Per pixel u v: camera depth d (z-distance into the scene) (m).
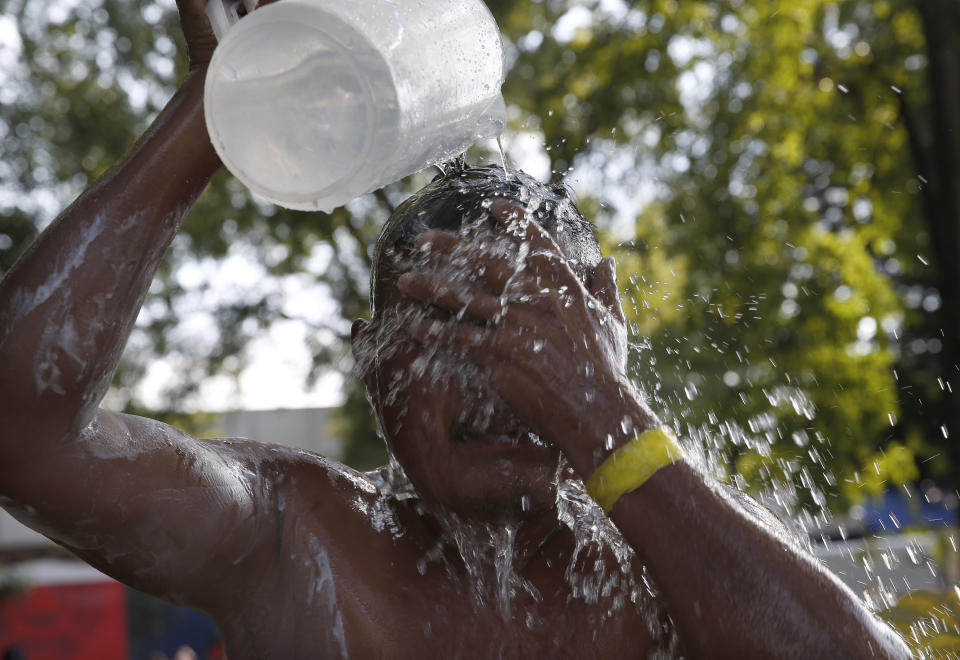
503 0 9.87
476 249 1.30
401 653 1.31
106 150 10.02
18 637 13.00
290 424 15.94
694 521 1.21
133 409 9.98
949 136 9.15
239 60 1.19
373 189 1.29
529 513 1.36
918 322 11.66
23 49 9.91
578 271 1.41
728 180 10.96
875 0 11.00
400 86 1.20
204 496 1.32
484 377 1.31
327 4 1.19
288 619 1.36
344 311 9.95
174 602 1.39
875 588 2.40
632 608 1.41
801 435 8.50
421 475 1.37
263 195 1.25
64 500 1.24
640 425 1.24
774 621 1.19
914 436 10.77
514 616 1.37
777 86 11.27
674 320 8.80
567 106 10.51
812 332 10.92
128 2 9.89
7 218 9.42
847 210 11.63
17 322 1.20
